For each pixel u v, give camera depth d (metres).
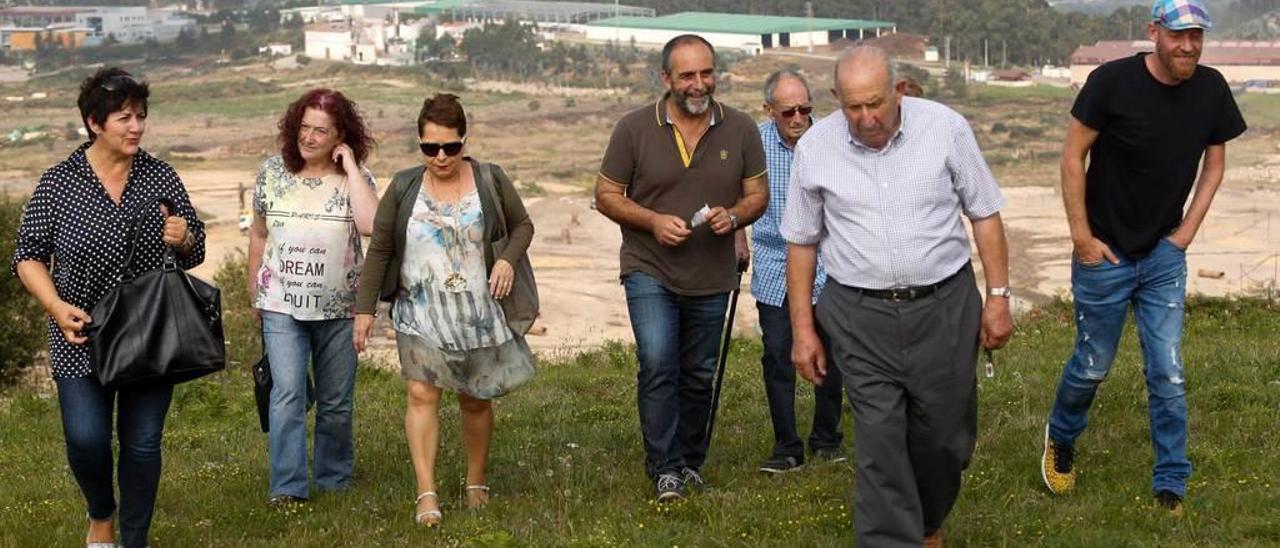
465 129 6.50
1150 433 6.77
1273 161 122.94
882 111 4.99
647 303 6.75
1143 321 6.09
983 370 10.06
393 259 6.63
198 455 8.95
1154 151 5.88
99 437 5.92
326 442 7.48
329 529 6.52
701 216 6.59
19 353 22.25
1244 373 8.98
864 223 5.14
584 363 12.91
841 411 7.77
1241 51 166.75
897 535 5.23
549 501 6.73
